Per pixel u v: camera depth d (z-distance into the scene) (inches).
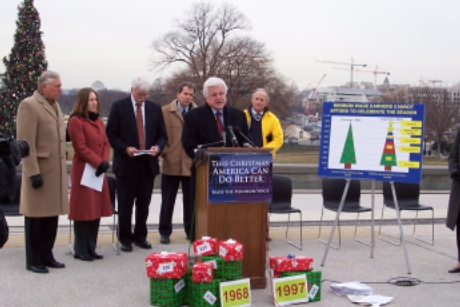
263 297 192.1
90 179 229.9
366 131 234.5
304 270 191.2
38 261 218.4
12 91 633.6
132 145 252.1
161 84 1723.7
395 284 214.4
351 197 303.6
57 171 215.5
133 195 255.3
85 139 230.4
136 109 255.3
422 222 354.6
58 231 297.4
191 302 183.3
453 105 1465.3
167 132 275.7
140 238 263.6
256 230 198.1
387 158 231.6
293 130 2001.7
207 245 186.9
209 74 1680.6
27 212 212.1
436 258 258.8
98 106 235.3
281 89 1750.7
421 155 226.5
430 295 201.2
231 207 194.2
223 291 178.2
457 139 229.8
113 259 241.1
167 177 277.1
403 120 229.0
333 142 239.0
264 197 195.2
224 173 189.6
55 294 192.1
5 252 247.0
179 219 343.6
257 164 193.2
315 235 305.3
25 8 641.6
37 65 641.6
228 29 1708.9
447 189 566.3
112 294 193.8
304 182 530.3
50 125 213.2
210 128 219.8
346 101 238.2
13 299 185.6
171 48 1718.8
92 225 240.1
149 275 181.5
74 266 228.1
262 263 200.7
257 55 1707.7
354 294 197.9
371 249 258.7
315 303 189.5
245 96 1710.1
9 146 170.4
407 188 311.9
